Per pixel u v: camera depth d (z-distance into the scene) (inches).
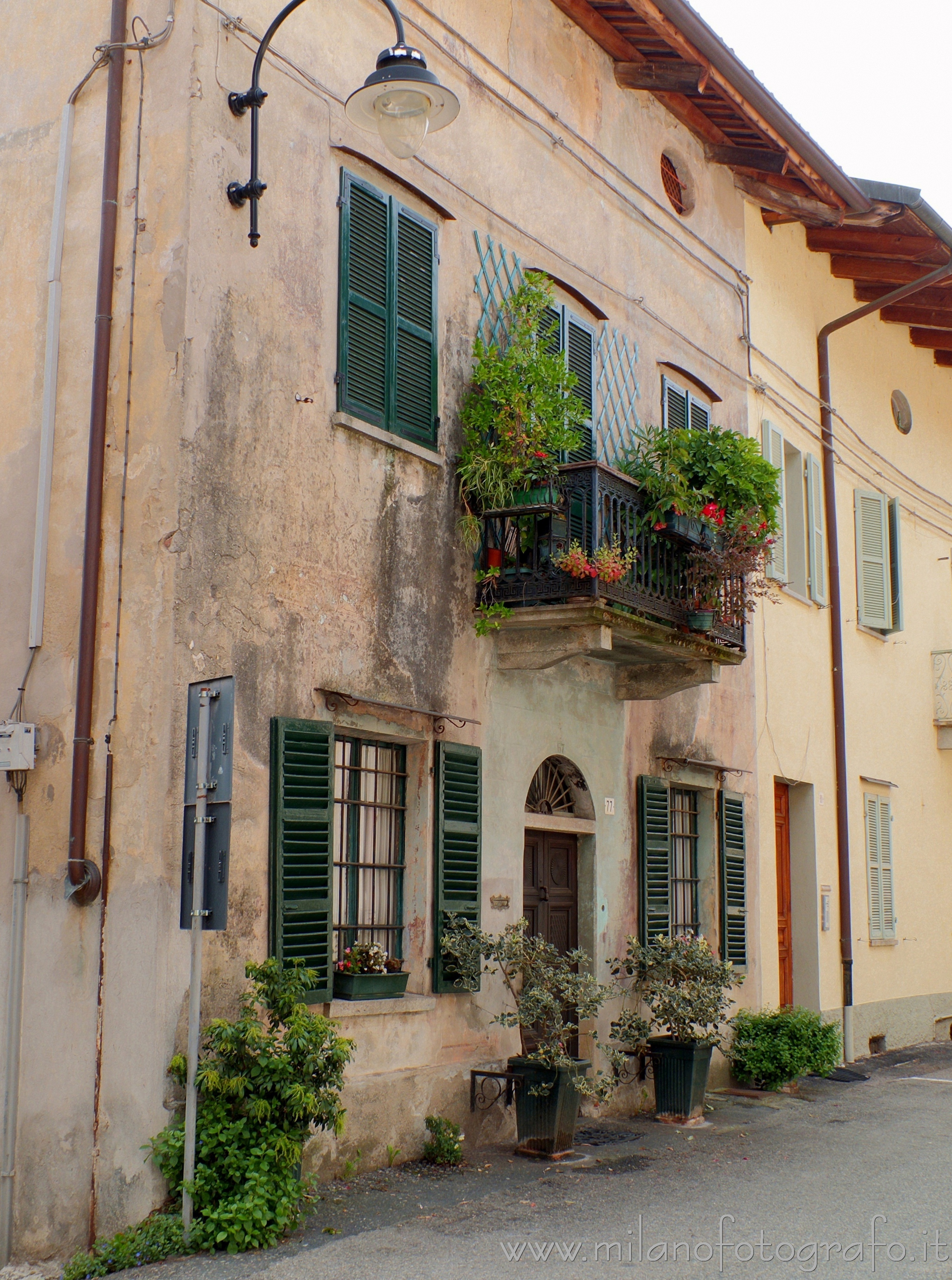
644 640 379.6
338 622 308.8
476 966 327.3
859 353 639.1
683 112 483.5
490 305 374.0
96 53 297.3
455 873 337.7
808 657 562.3
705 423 487.2
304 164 310.7
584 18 426.0
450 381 355.6
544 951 334.3
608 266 433.1
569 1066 328.8
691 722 465.4
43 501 288.5
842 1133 384.2
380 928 326.0
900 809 642.8
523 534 357.1
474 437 352.5
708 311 496.7
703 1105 399.2
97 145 295.4
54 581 285.9
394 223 337.7
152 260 281.0
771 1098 446.0
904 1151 356.5
